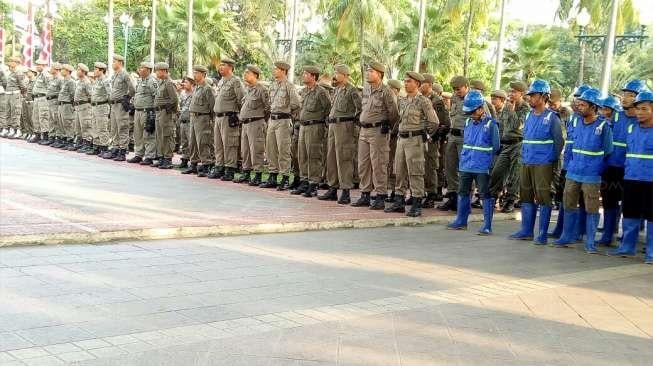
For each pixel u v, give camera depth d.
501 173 10.35
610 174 8.85
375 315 4.90
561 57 47.22
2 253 5.97
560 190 9.51
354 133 10.95
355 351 4.11
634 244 8.18
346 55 38.28
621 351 4.43
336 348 4.14
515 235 9.05
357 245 7.74
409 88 9.92
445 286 5.97
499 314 5.15
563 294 5.93
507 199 11.63
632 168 7.98
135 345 3.97
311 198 11.32
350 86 10.89
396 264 6.79
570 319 5.14
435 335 4.52
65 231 6.67
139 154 14.42
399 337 4.43
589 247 8.38
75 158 14.52
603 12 24.75
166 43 39.81
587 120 8.29
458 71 37.31
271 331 4.39
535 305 5.49
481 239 8.87
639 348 4.52
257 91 12.20
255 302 5.04
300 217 8.98
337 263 6.65
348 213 9.79
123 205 8.80
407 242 8.20
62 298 4.78
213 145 13.28
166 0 40.22
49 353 3.75
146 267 5.89
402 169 10.17
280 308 4.93
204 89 13.06
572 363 4.12
